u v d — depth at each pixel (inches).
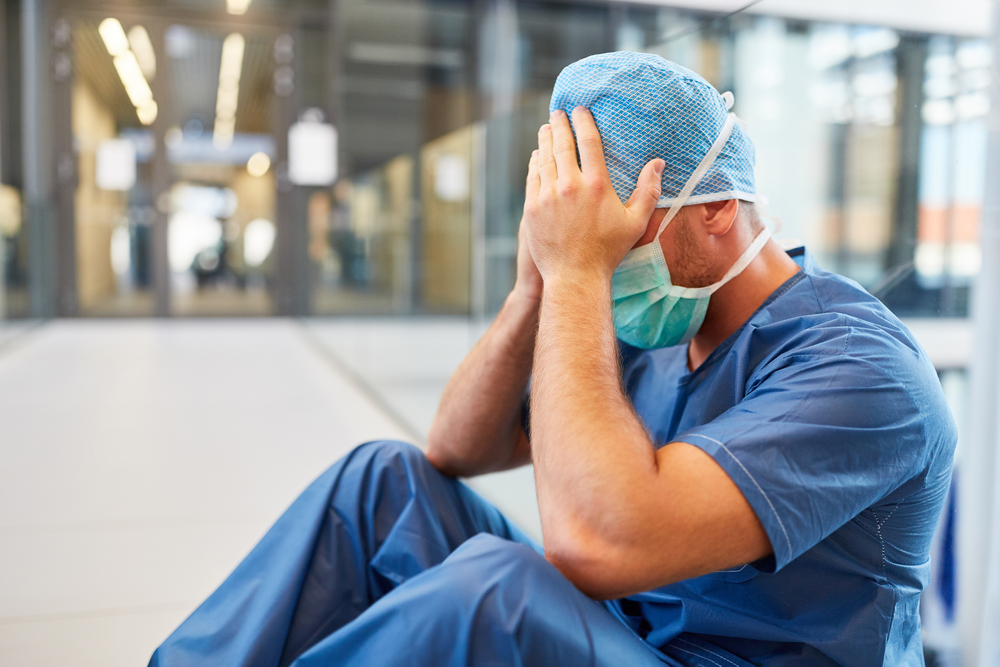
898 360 27.2
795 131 52.4
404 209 131.1
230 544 74.5
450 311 106.3
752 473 24.5
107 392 152.9
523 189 84.1
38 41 265.3
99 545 73.5
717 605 30.0
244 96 322.0
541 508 26.4
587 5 104.7
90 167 289.4
